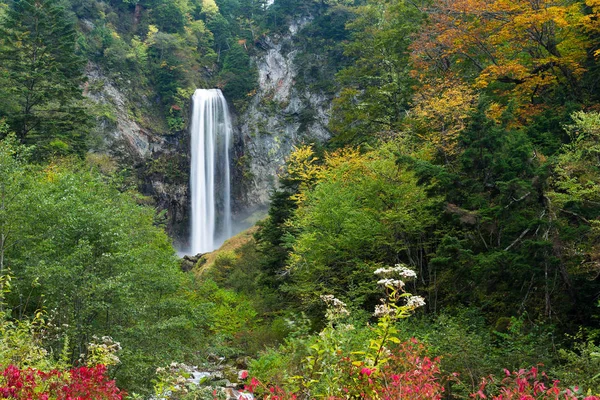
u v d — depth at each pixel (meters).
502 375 8.88
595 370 7.95
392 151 18.12
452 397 8.63
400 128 24.33
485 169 12.94
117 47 72.81
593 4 17.02
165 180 69.38
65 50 34.72
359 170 18.58
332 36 76.81
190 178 71.75
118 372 10.81
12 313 13.17
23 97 31.02
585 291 10.93
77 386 5.40
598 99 17.72
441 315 12.14
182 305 13.75
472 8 20.56
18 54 31.84
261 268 23.81
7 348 6.77
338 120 33.25
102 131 63.00
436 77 25.42
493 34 21.25
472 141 13.22
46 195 13.80
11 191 13.29
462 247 12.65
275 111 75.75
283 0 85.25
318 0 84.38
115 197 19.95
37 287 12.91
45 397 4.77
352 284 15.28
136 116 69.62
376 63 32.62
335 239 15.90
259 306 24.69
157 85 74.69
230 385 13.84
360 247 16.14
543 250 10.79
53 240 12.25
